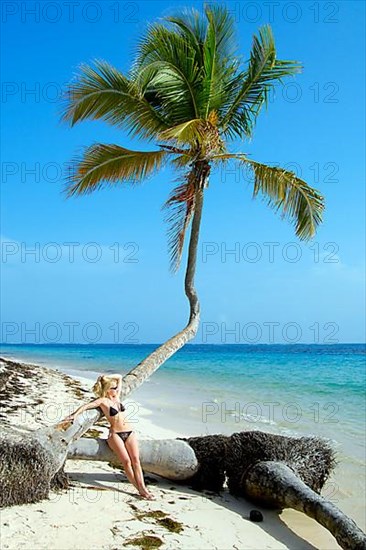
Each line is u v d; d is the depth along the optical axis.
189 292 13.62
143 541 6.93
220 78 14.04
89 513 7.73
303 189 14.23
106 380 9.61
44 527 7.09
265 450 9.34
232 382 31.41
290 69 14.20
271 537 7.81
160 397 23.41
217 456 9.72
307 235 14.89
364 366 48.03
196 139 13.73
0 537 6.67
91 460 9.49
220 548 7.07
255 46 14.15
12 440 8.24
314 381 32.09
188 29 13.98
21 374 27.44
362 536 7.27
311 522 8.64
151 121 14.54
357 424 17.00
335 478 11.14
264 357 71.50
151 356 11.95
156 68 13.23
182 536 7.26
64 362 54.22
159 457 9.55
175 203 14.27
